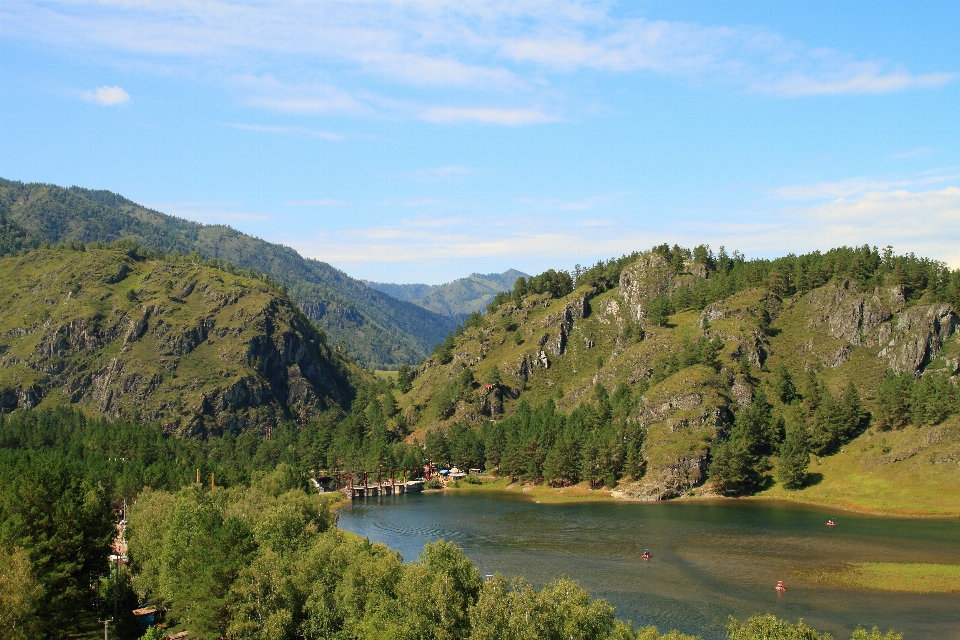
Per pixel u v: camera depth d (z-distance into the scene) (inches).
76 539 4709.6
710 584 6003.9
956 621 5073.8
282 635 4185.5
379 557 4576.8
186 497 6112.2
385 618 3964.1
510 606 3735.2
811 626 4982.8
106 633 4402.1
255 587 4308.6
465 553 7190.0
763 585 5974.4
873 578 6117.1
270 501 6958.7
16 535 4500.5
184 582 4542.3
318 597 4409.5
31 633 3887.8
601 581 6102.4
